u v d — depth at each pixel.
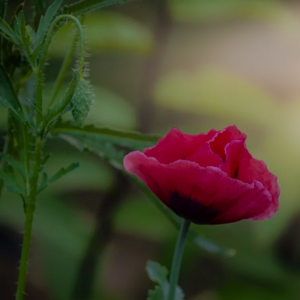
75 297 1.38
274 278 1.59
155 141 0.97
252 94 1.48
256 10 1.42
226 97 1.47
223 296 1.61
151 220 1.49
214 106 1.48
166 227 1.50
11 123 0.96
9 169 0.93
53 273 1.50
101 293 1.50
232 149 0.89
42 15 0.94
